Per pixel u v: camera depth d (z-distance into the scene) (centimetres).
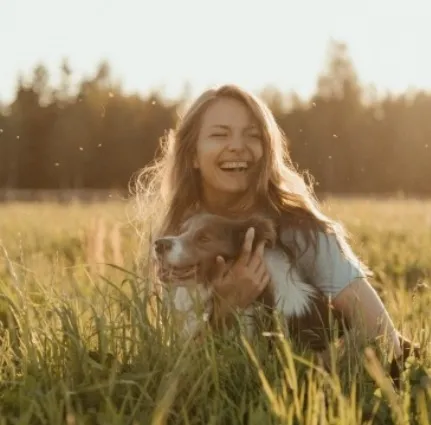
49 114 7544
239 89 458
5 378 402
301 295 425
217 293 415
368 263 1059
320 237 443
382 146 7188
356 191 6931
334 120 6981
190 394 344
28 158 7500
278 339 400
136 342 396
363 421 353
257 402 357
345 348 406
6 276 641
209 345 390
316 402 324
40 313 434
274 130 462
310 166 6488
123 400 366
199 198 479
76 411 355
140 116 7481
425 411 329
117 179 7462
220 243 425
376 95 7562
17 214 2616
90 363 381
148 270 436
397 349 429
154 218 493
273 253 433
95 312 410
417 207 2966
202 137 461
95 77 7494
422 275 998
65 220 2223
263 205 458
